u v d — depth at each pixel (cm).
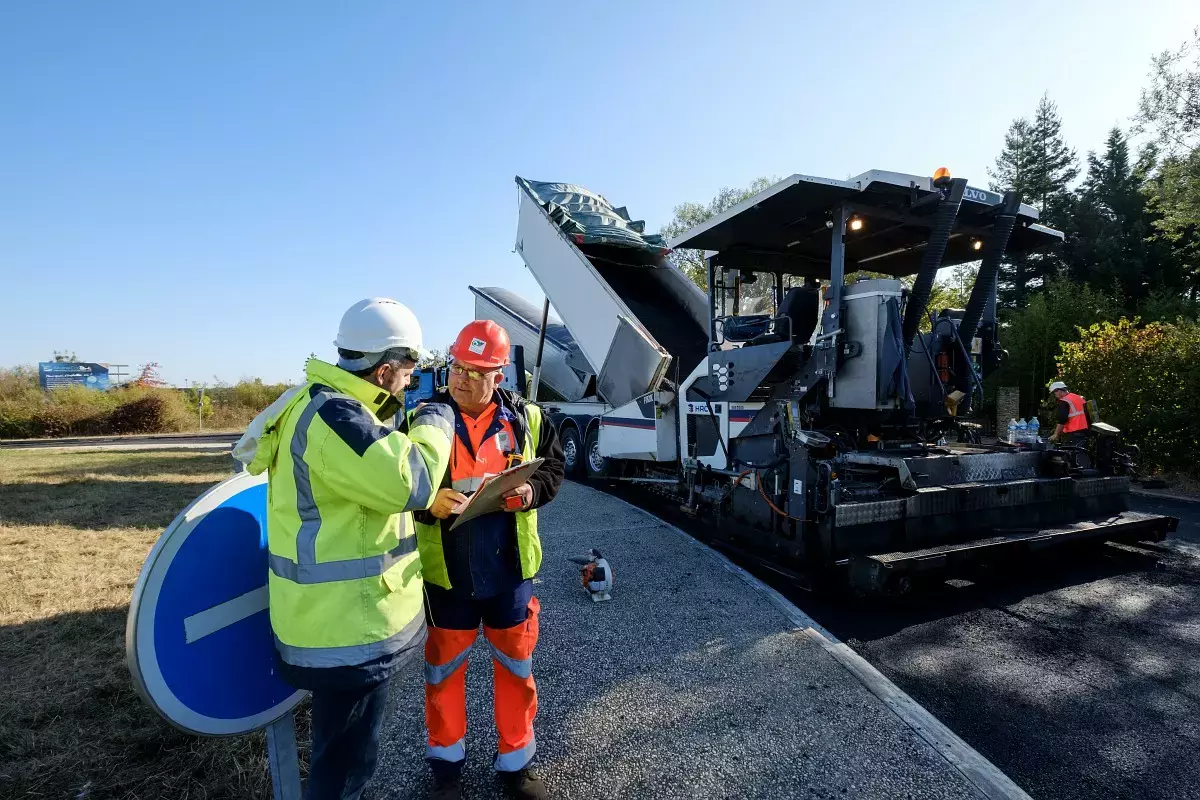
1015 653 377
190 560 162
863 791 231
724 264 643
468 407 225
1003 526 491
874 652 379
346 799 172
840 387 480
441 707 219
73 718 276
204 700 165
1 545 557
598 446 841
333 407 165
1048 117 3052
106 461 1223
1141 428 1007
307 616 162
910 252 646
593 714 283
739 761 248
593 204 920
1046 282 2433
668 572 480
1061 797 247
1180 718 304
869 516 428
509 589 223
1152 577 521
